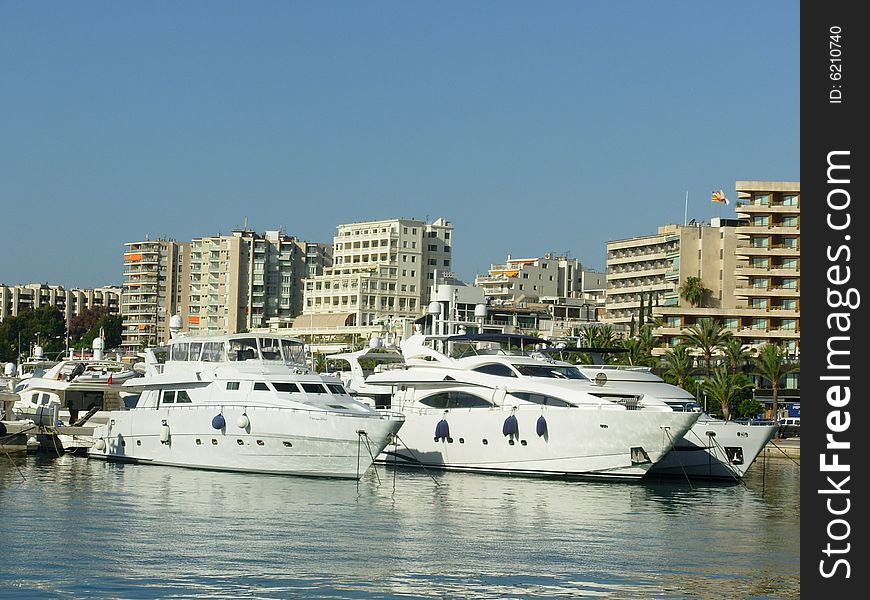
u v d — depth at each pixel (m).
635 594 33.78
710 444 61.78
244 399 57.28
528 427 58.56
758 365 117.25
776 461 83.44
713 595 33.88
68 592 32.44
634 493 54.78
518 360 61.16
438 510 47.28
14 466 61.31
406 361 66.56
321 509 46.91
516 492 53.31
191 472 57.84
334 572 35.34
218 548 38.38
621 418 56.53
